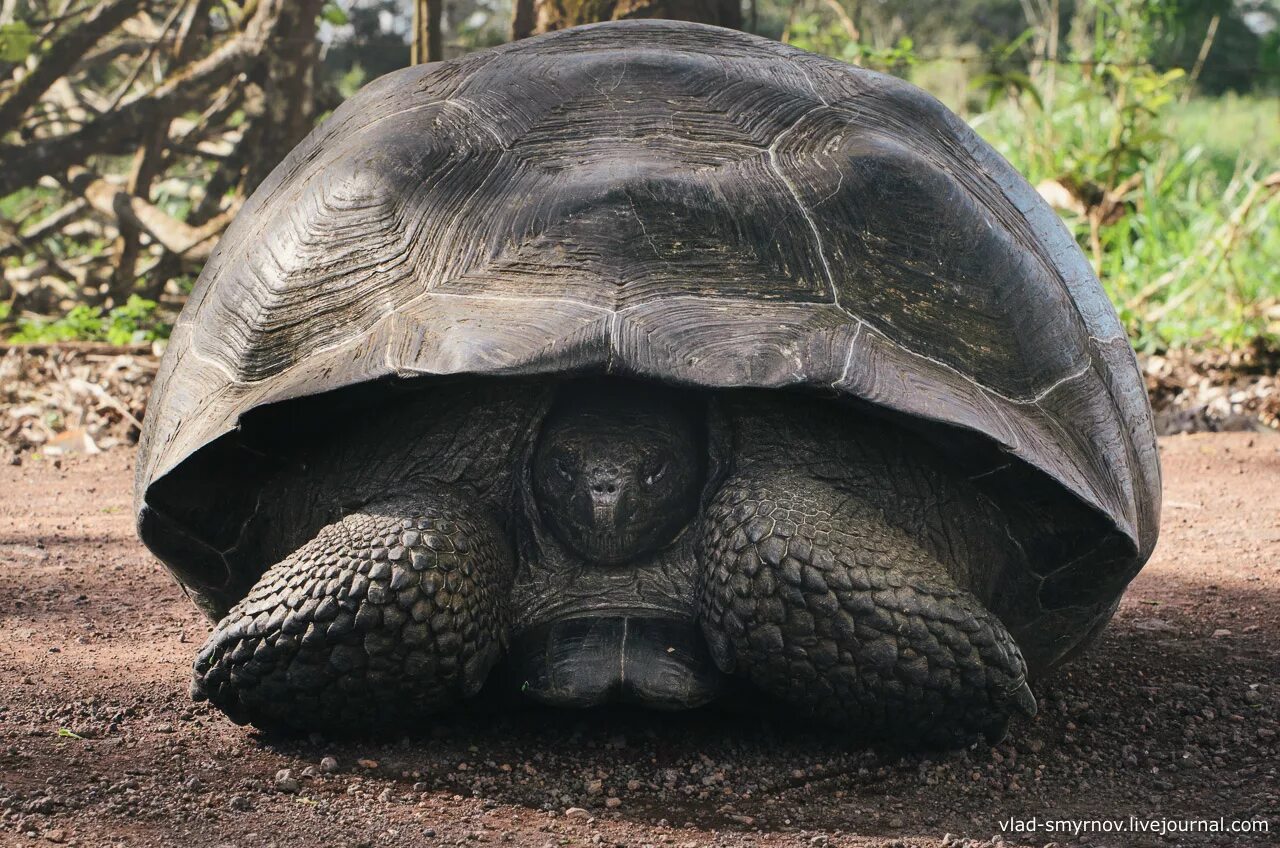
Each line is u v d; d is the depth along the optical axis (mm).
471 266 2891
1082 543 2883
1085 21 13539
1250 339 8852
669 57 3357
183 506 2994
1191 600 4414
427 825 2393
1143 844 2432
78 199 10695
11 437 7152
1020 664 2736
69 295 10664
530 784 2631
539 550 2928
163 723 2930
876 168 3064
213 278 3455
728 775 2709
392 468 2906
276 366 2939
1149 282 10047
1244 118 14758
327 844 2283
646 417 2891
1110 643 3885
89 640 3664
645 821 2465
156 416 3252
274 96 9961
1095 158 10352
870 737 2928
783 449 2861
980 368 2889
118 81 12305
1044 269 3238
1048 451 2807
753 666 2729
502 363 2629
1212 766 2891
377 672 2693
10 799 2402
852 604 2652
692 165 3043
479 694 2967
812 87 3402
